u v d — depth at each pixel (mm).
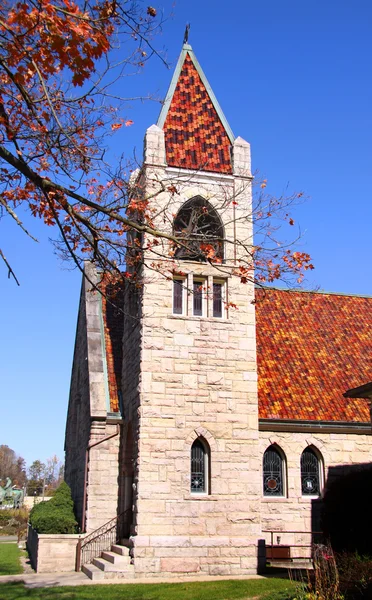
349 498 20109
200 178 24766
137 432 22469
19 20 9320
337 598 12977
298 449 24609
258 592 16828
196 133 25844
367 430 25438
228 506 22078
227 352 23641
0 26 9711
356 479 20297
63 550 23312
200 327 23594
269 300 30859
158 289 23453
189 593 16875
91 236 12492
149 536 21047
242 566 21438
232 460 22609
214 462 22391
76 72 9961
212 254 13164
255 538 21938
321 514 21703
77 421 30906
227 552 21484
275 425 24375
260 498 22609
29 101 10250
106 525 24109
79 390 30859
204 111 26594
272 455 24625
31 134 11180
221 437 22734
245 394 23422
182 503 21688
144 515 21266
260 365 26984
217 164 25250
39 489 117312
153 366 22750
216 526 21766
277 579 19281
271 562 22875
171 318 23359
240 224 24734
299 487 24156
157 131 24734
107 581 19734
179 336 23297
